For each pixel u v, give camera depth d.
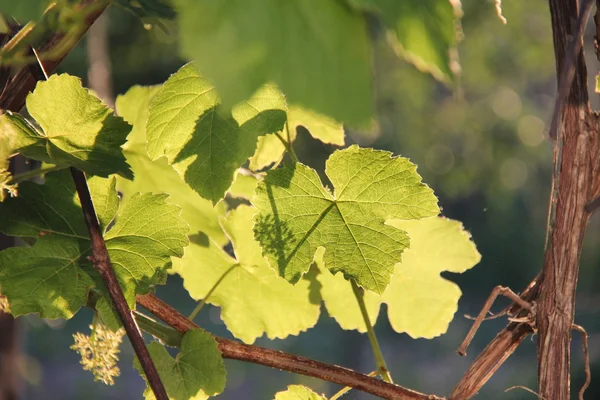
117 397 10.34
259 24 0.73
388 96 7.56
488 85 8.10
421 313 1.24
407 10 0.80
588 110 1.07
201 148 1.09
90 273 1.08
